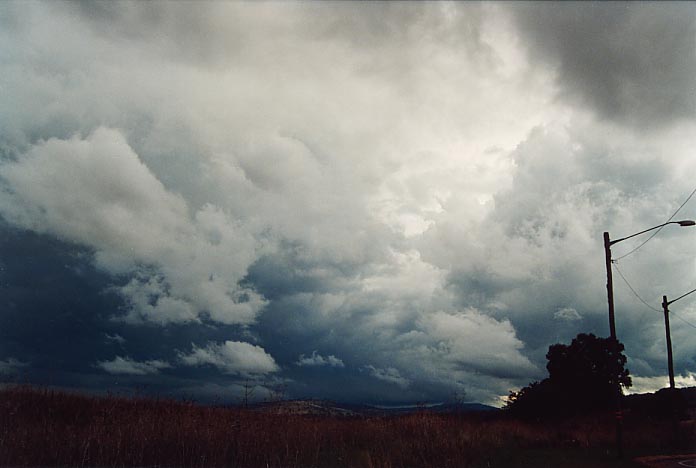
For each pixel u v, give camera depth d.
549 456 23.12
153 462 17.52
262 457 18.67
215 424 19.80
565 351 53.34
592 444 30.34
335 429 22.28
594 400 50.56
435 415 25.34
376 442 21.48
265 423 20.75
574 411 49.31
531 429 33.66
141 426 18.67
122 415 19.98
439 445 21.52
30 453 16.62
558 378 51.84
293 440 19.94
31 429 17.94
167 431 18.64
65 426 18.88
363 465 18.23
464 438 23.05
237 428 19.64
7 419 18.56
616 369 51.62
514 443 27.39
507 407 51.66
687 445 31.09
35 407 20.31
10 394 20.42
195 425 19.34
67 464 16.39
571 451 26.12
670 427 38.69
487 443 24.33
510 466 20.05
